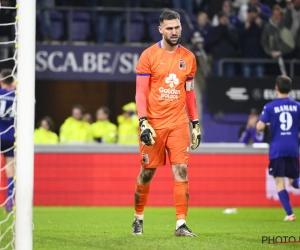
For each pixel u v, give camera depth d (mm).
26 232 18109
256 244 20125
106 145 43531
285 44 53750
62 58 53125
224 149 44375
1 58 51625
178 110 21562
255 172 44594
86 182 43312
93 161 43406
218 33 53688
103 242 20234
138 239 20719
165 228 26234
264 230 25625
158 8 55938
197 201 44188
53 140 50625
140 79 21562
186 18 54906
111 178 43500
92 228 25656
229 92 52781
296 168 32656
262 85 52969
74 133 51625
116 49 53531
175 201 21578
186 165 21594
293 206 44219
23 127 18172
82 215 34688
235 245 19766
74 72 53344
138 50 53688
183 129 21516
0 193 40531
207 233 23359
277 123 32281
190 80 22109
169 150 21562
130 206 43438
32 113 18266
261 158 44625
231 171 44406
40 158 43125
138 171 43562
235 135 52969
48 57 53125
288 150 32344
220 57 53844
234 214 37688
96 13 55219
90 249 18953
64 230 24375
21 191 18109
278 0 55844
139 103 21359
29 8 18266
